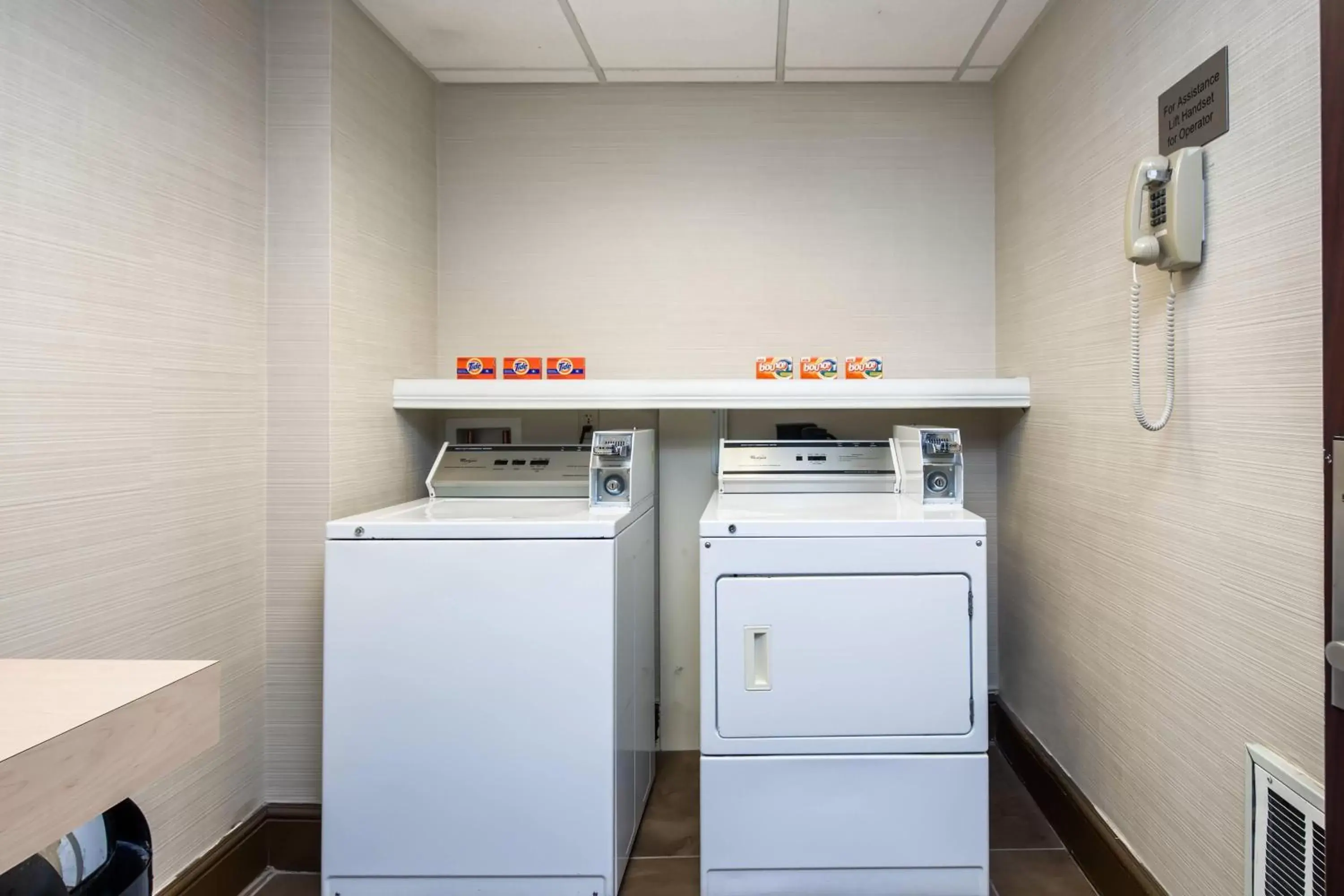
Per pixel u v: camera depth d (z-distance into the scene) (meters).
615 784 1.60
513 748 1.58
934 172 2.38
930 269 2.38
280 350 1.78
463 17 1.94
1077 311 1.78
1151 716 1.47
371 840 1.60
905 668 1.59
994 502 2.41
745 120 2.39
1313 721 1.03
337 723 1.59
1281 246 1.09
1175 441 1.37
